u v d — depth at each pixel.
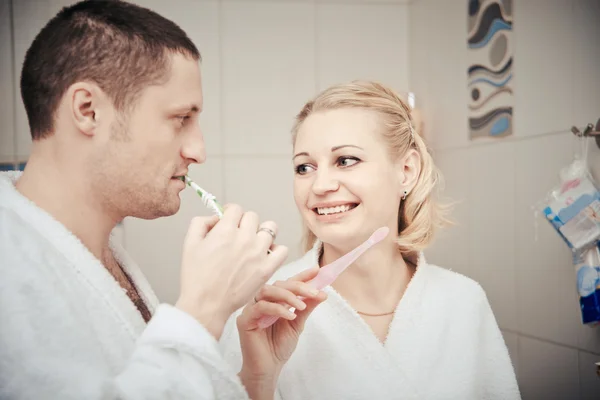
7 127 1.92
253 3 2.07
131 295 0.81
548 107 1.26
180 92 0.70
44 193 0.68
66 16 0.68
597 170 1.10
